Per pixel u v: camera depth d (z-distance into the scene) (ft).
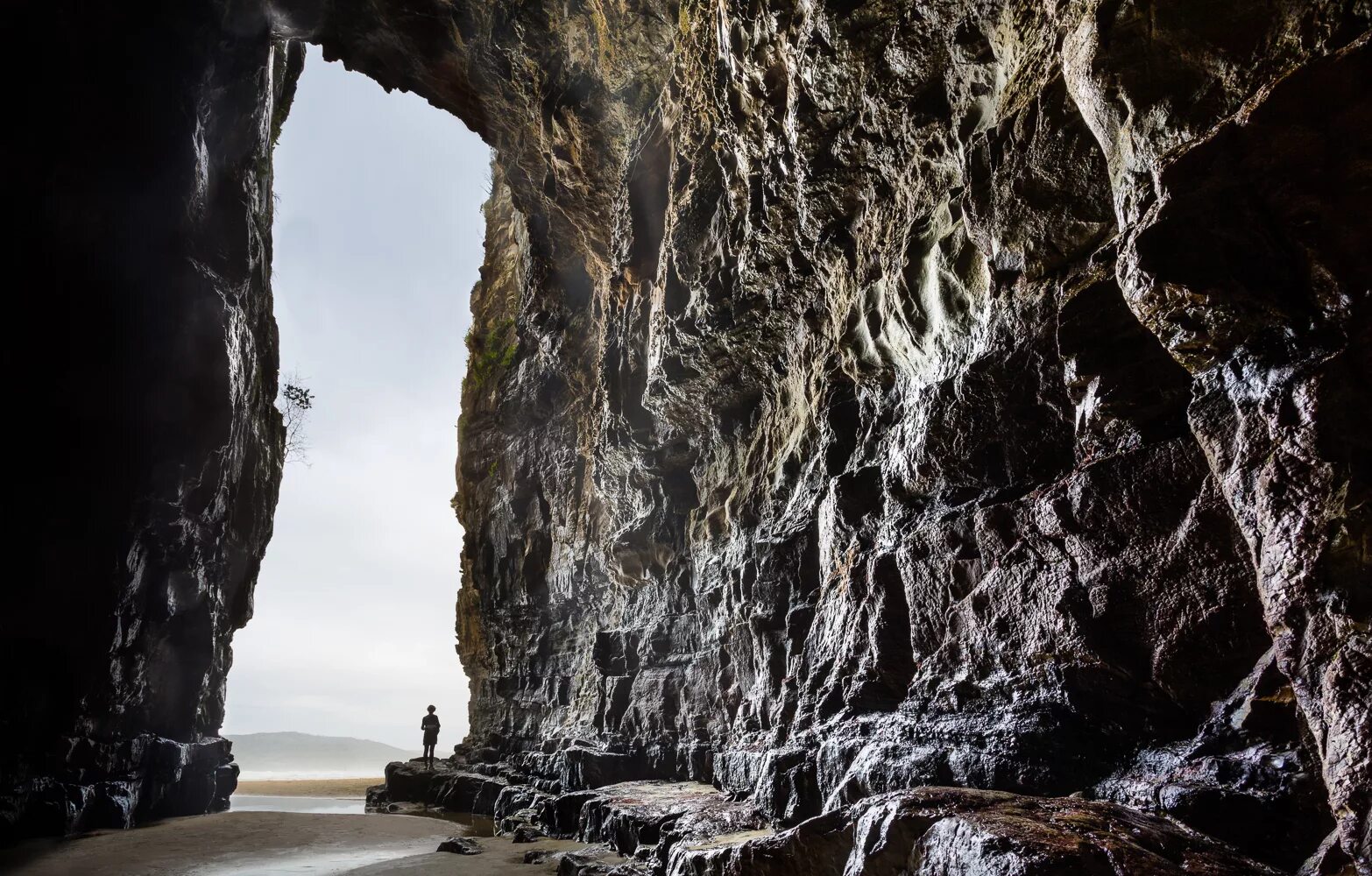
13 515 42.65
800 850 16.42
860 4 23.31
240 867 33.17
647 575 49.90
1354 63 9.64
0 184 43.11
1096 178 16.88
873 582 23.08
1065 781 15.03
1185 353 12.07
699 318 38.68
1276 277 10.55
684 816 28.27
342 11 66.69
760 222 32.71
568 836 40.91
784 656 31.89
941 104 22.81
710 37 35.53
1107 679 15.10
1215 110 12.80
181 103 50.26
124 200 47.50
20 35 43.80
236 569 69.10
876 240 26.86
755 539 36.27
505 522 81.97
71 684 44.70
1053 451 18.15
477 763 77.92
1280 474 10.22
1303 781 11.02
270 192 73.00
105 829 45.55
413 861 34.47
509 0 55.83
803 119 27.35
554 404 75.92
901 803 14.07
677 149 42.83
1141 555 14.70
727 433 41.68
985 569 18.72
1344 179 9.78
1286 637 10.14
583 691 60.85
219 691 70.23
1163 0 13.05
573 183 60.23
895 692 22.11
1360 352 9.55
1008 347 19.13
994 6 19.97
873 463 26.30
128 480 47.19
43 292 44.42
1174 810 12.35
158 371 48.73
